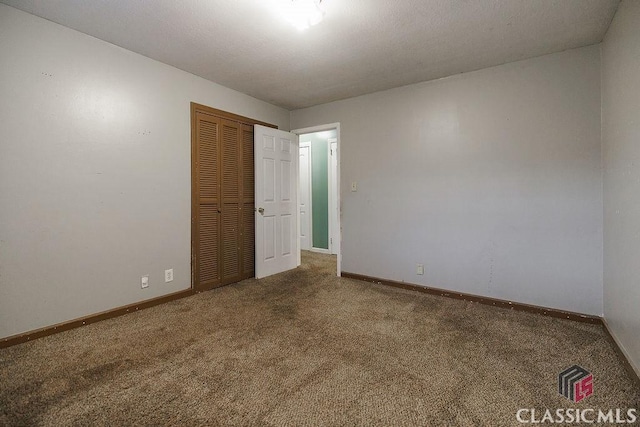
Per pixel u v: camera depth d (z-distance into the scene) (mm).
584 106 2404
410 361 1812
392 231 3438
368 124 3584
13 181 1969
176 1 1861
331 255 5254
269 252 3846
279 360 1818
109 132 2426
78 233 2270
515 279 2725
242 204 3609
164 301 2811
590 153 2389
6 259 1952
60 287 2188
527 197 2652
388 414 1362
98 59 2346
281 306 2760
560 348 1973
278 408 1400
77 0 1855
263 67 2842
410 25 2117
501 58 2619
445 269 3096
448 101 3029
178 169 2930
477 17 2016
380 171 3504
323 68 2852
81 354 1872
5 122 1932
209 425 1295
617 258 1984
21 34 1979
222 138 3338
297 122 4254
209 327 2291
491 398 1469
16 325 1998
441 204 3102
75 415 1343
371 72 2938
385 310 2674
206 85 3152
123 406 1405
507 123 2725
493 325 2350
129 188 2562
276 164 3939
